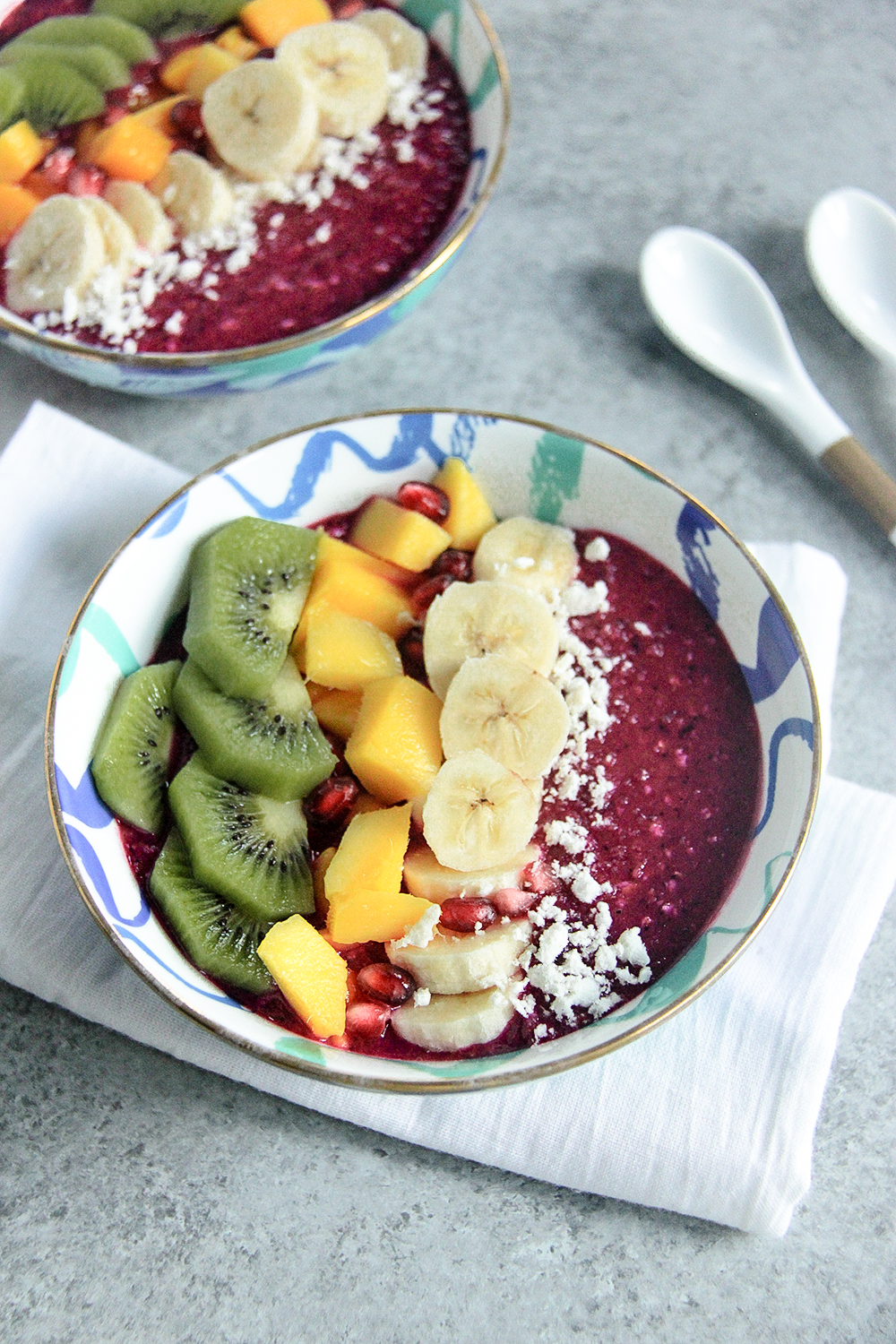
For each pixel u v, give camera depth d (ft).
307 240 1.77
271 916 1.47
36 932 1.53
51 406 1.79
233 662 1.51
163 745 1.53
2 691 1.62
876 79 1.98
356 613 1.58
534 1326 1.48
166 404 1.79
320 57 1.80
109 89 1.83
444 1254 1.49
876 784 1.66
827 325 1.85
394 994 1.45
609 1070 1.49
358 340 1.68
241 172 1.78
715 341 1.80
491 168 1.72
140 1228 1.50
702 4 2.01
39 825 1.56
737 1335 1.48
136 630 1.55
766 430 1.80
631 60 1.98
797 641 1.50
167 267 1.75
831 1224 1.51
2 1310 1.47
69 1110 1.53
